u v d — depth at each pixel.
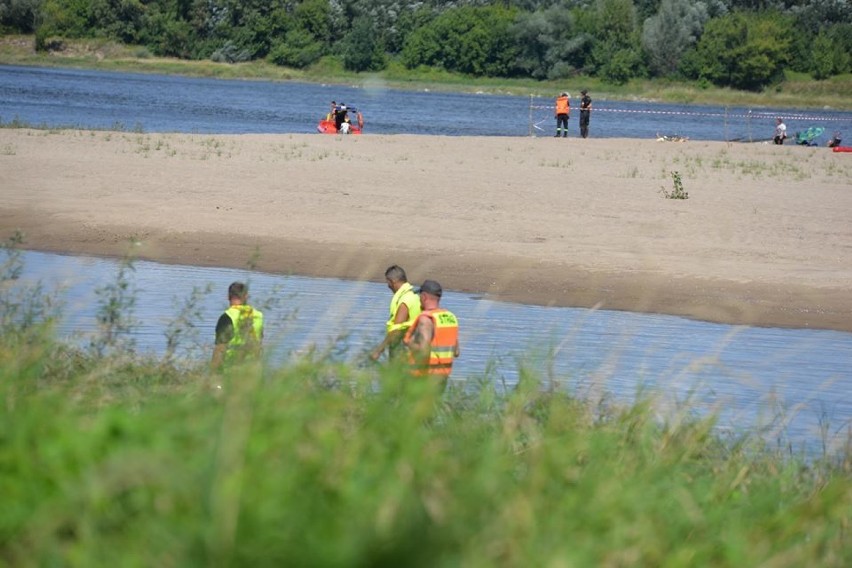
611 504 17.95
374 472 16.86
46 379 24.88
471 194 96.94
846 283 69.25
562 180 110.19
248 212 83.12
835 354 52.75
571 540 16.38
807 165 141.00
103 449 16.66
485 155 131.25
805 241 83.19
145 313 49.47
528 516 16.11
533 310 59.78
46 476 15.82
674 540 18.03
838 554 19.22
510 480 18.91
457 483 16.64
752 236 83.88
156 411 18.67
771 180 120.94
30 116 183.38
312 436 17.77
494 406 26.09
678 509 19.64
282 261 68.88
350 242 74.31
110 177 96.12
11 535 14.97
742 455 27.11
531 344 41.25
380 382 22.19
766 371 47.69
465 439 20.62
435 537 13.87
